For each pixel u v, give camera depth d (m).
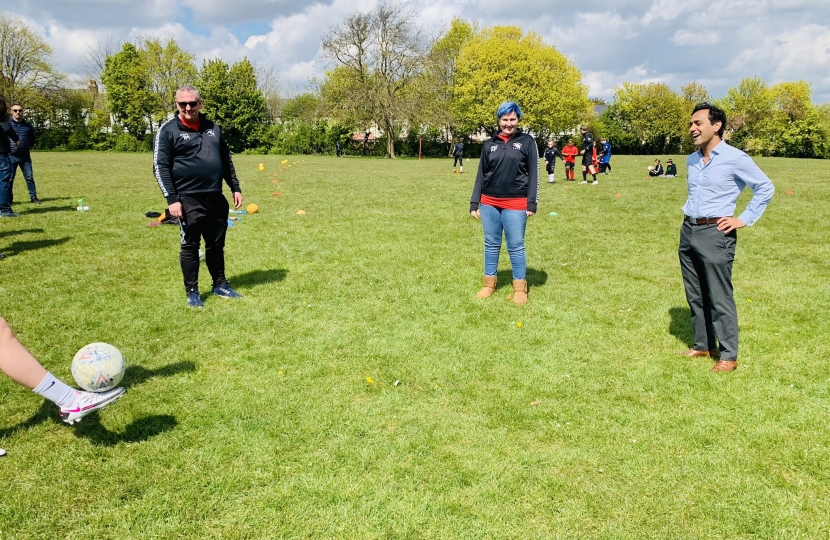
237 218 11.15
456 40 60.81
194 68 60.97
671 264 7.94
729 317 4.42
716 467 3.25
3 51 53.06
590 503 2.94
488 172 6.13
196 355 4.71
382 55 47.09
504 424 3.71
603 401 4.02
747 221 4.22
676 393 4.14
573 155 21.84
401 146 56.06
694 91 71.12
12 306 5.73
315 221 10.98
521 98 51.34
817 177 22.77
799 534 2.73
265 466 3.24
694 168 4.50
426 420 3.75
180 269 7.25
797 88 63.31
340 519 2.82
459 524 2.79
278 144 55.06
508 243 6.16
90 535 2.69
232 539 2.68
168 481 3.09
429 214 12.10
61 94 55.94
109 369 3.28
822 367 4.57
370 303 6.11
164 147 5.51
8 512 2.82
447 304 6.12
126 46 58.06
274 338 5.11
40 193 14.19
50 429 3.57
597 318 5.73
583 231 10.41
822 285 6.88
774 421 3.75
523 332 5.33
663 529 2.76
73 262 7.46
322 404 3.94
